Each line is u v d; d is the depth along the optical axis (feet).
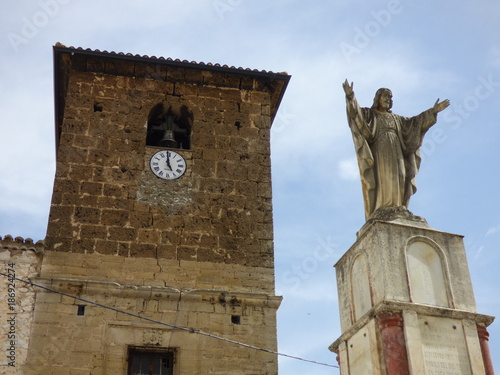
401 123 76.74
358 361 67.00
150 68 94.07
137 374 74.69
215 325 77.61
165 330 76.48
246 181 88.63
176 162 88.22
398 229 69.05
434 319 65.10
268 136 92.79
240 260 82.64
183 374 74.49
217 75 95.55
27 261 77.82
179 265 81.05
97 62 92.94
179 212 84.69
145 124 90.43
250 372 75.66
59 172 84.69
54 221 81.20
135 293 77.71
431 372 62.39
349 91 75.92
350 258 72.28
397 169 73.31
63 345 73.82
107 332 75.31
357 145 74.90
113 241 81.25
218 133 91.56
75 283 77.10
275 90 97.60
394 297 65.21
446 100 75.31
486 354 64.34
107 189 84.64
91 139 87.76
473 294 67.56
